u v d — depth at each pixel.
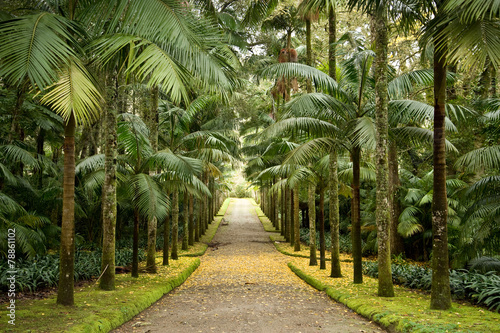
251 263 15.48
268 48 19.61
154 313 6.57
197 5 10.94
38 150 15.24
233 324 5.81
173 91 4.53
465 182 12.65
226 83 5.54
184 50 5.03
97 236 17.27
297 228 18.47
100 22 5.34
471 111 8.11
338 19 14.26
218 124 19.22
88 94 4.59
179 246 20.12
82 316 5.27
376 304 6.62
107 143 8.13
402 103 8.06
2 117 12.68
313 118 8.87
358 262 9.35
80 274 9.05
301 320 6.09
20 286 7.08
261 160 20.31
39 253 10.02
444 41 5.20
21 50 3.78
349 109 8.88
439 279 6.13
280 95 21.30
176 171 8.56
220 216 39.00
